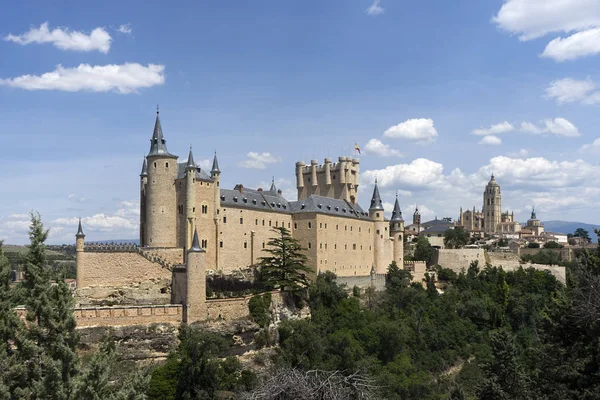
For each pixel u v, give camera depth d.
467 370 128.25
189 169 122.19
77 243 110.69
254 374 94.75
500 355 80.25
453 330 144.25
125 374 75.06
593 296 61.72
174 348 96.25
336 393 40.78
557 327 65.81
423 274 182.12
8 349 59.84
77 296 104.56
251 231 138.38
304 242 148.38
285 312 123.25
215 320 106.12
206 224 125.81
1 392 50.81
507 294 162.38
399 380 110.38
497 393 76.50
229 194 136.12
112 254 112.50
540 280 178.38
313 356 108.19
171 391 85.44
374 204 174.12
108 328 93.06
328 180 179.50
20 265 65.12
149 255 114.12
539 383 69.31
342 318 129.12
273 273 126.69
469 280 180.88
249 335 110.06
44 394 51.75
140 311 97.81
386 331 122.88
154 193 122.56
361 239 166.00
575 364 62.88
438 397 109.44
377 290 158.38
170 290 112.19
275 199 151.25
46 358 52.06
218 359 95.38
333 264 152.50
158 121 125.81
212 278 121.12
